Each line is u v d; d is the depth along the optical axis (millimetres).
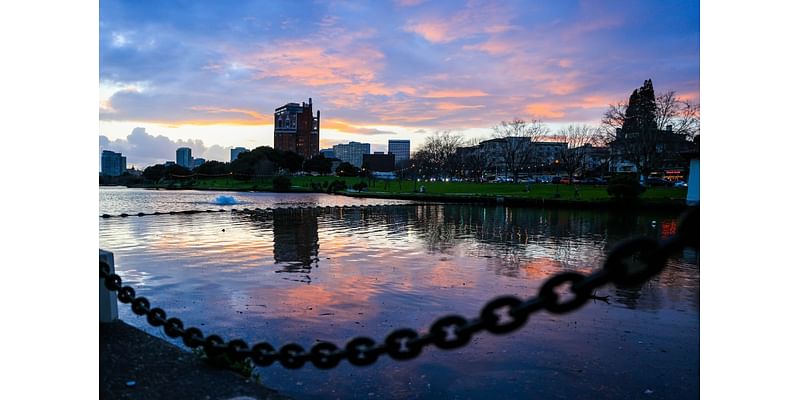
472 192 51656
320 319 7625
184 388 3277
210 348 3086
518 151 77688
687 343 6566
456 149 92062
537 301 1799
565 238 18750
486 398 4984
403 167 110812
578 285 1734
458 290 9734
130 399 3094
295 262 12820
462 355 6082
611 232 20891
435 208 36719
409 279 10750
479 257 14016
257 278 10680
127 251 14672
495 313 1911
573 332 6984
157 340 4008
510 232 20812
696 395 5055
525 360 5953
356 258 13578
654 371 5672
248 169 96188
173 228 21578
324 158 117125
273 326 7246
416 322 7566
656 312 8039
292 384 5219
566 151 71688
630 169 71938
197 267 11992
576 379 5430
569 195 41094
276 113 192500
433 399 4922
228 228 21734
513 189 52750
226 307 8242
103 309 4289
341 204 41406
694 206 1607
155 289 9562
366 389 5129
